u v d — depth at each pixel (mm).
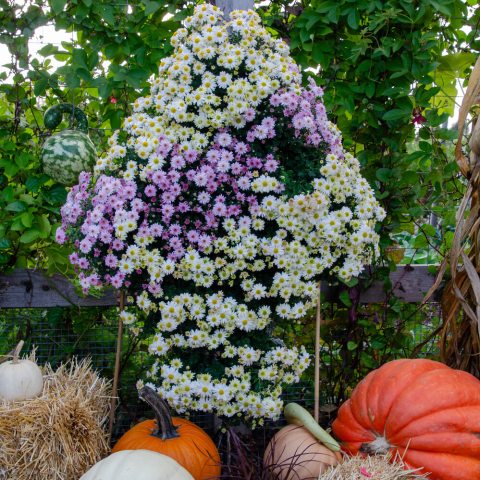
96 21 2631
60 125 2945
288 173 2205
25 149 2689
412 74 2602
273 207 2109
